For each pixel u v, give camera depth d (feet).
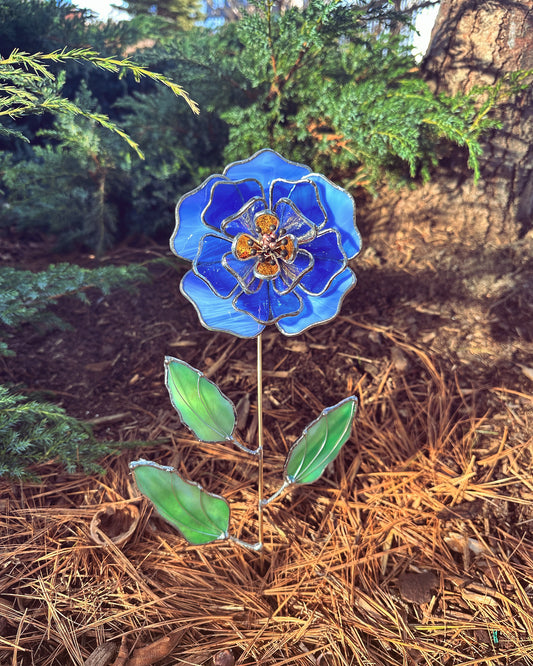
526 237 3.06
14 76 2.02
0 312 2.25
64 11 3.67
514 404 2.33
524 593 1.76
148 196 3.55
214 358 2.62
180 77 3.11
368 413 2.35
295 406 2.38
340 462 2.18
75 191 3.18
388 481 2.11
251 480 2.11
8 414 2.00
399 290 2.89
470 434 2.24
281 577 1.82
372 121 2.75
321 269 1.40
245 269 1.39
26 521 1.93
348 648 1.64
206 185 1.31
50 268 2.51
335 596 1.76
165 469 1.52
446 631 1.67
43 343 2.74
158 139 3.30
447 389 2.41
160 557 1.86
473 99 2.98
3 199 3.65
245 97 3.23
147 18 4.39
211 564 1.85
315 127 2.96
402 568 1.84
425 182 3.07
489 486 2.06
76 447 2.01
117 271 2.63
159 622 1.66
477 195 3.11
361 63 3.17
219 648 1.63
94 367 2.62
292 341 2.66
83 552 1.83
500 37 2.92
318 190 1.34
